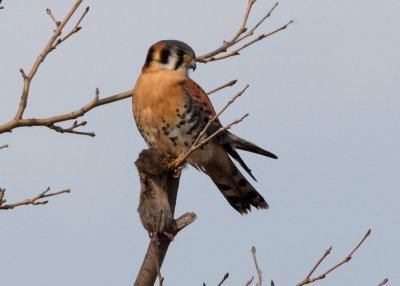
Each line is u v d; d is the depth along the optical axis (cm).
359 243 647
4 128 876
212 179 1221
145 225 977
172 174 979
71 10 859
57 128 903
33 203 834
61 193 844
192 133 1114
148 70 1134
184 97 1103
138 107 1123
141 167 961
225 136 1145
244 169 1151
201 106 1116
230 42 1023
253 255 647
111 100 972
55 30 869
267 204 1223
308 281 648
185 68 1132
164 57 1124
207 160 1158
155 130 1120
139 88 1123
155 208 957
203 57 1113
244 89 804
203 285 634
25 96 882
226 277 650
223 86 1020
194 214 862
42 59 884
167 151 1141
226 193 1239
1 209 822
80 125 915
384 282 633
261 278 639
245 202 1241
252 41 994
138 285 819
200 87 1140
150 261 822
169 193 985
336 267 646
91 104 917
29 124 887
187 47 1130
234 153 1149
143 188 971
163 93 1100
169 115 1102
